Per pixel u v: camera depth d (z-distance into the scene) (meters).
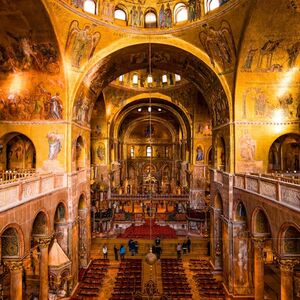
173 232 32.41
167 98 35.94
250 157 19.30
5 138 20.80
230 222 19.41
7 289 19.23
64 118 19.47
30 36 16.62
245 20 16.25
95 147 37.22
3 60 17.84
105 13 19.42
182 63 22.94
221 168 23.31
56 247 18.17
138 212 39.72
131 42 20.42
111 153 40.16
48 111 19.44
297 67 18.02
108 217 33.31
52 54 17.81
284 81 18.75
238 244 19.14
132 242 27.30
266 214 13.93
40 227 16.14
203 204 35.94
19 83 18.86
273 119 19.34
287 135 21.77
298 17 15.01
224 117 21.02
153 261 12.35
